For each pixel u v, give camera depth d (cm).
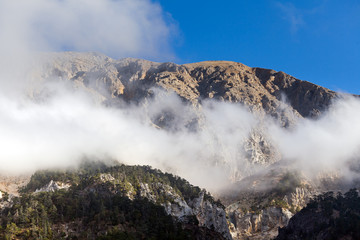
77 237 16288
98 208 17912
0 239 15588
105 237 15612
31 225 16638
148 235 16925
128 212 18088
